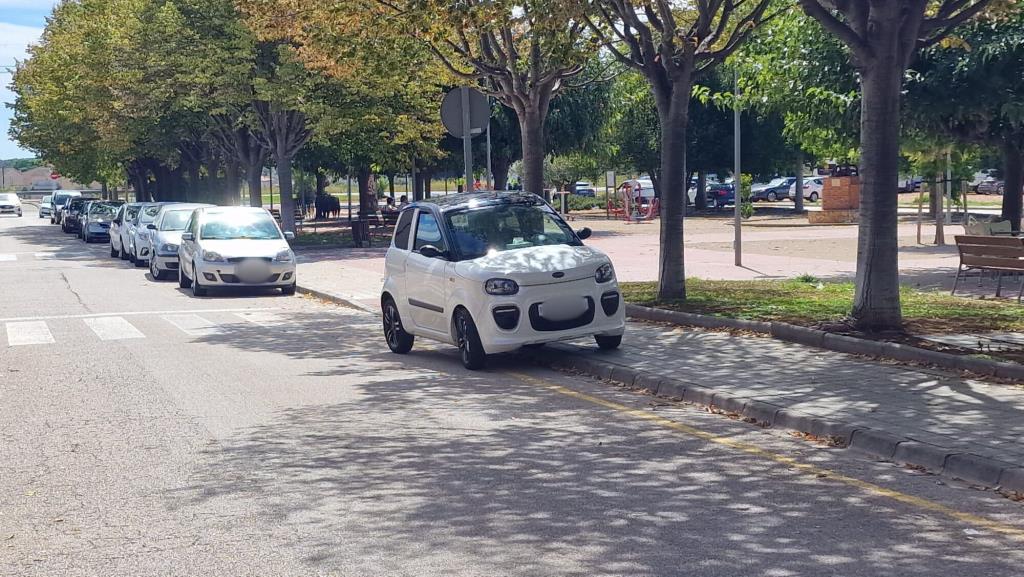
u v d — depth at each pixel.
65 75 49.78
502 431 8.66
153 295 21.97
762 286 17.66
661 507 6.41
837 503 6.42
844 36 11.43
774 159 56.12
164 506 6.70
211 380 11.48
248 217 23.03
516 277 11.43
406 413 9.49
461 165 47.81
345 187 140.50
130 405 10.12
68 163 64.75
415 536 5.96
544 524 6.12
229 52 33.56
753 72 21.52
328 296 20.50
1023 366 9.40
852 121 20.09
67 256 35.91
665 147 15.70
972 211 48.59
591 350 12.16
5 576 5.48
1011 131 19.41
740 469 7.27
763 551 5.56
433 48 18.45
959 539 5.70
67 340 14.99
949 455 7.07
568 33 16.92
